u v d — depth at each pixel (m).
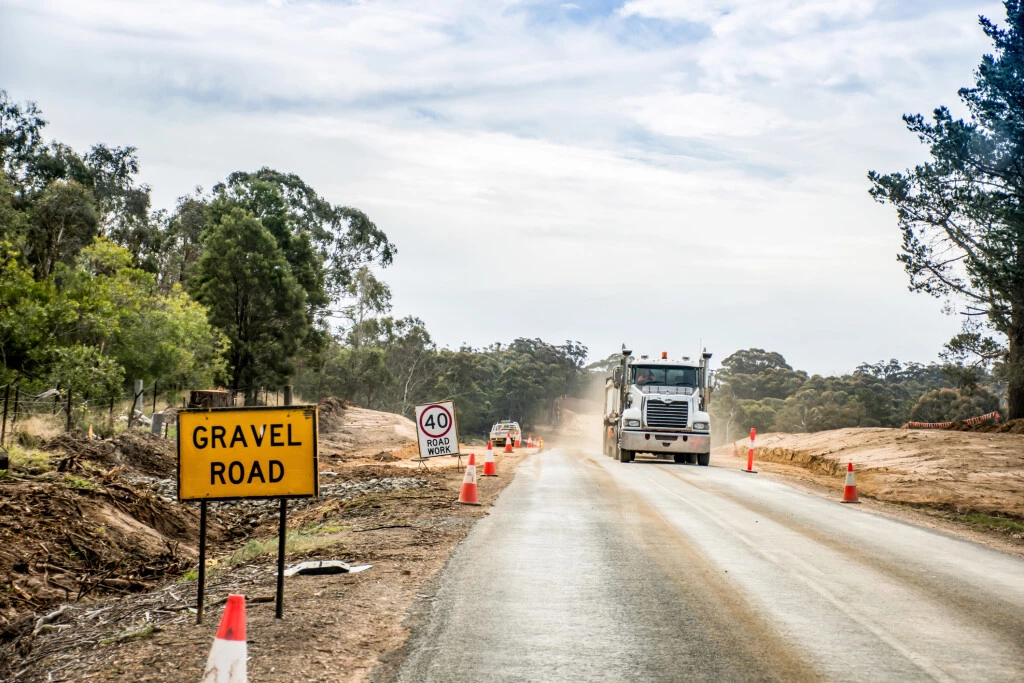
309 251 68.56
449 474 25.39
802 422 114.69
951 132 34.62
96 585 11.84
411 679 6.46
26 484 14.82
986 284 36.69
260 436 8.03
